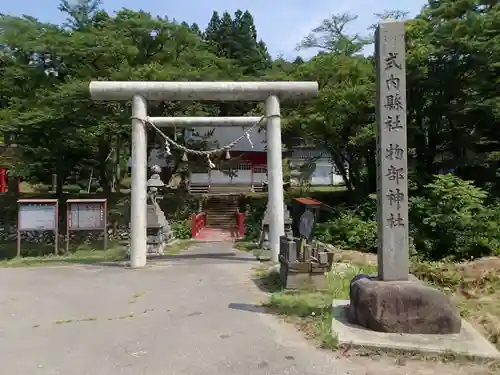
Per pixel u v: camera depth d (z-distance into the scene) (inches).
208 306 288.0
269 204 473.4
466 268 461.4
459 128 775.1
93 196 1012.5
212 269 429.4
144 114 462.3
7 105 895.1
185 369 187.2
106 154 991.0
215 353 204.7
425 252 595.8
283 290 319.0
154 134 893.2
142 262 452.1
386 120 239.5
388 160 238.7
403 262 235.9
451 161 759.7
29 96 824.3
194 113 854.5
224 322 251.9
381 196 239.3
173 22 884.6
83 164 1075.9
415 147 803.4
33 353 207.2
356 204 847.7
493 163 761.6
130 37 835.4
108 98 466.0
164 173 1115.3
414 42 698.8
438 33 661.3
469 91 719.1
